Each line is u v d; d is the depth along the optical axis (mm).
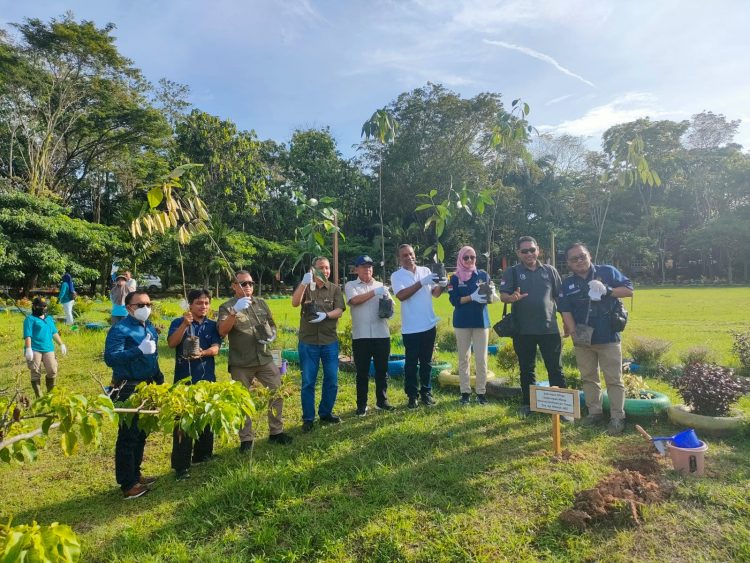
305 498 3701
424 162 40031
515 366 6973
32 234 23719
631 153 5406
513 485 3717
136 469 4039
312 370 5250
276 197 42062
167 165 34781
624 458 4160
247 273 4828
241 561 2932
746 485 3605
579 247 5016
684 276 51375
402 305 5926
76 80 29719
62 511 3775
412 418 5395
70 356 9891
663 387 6688
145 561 2938
